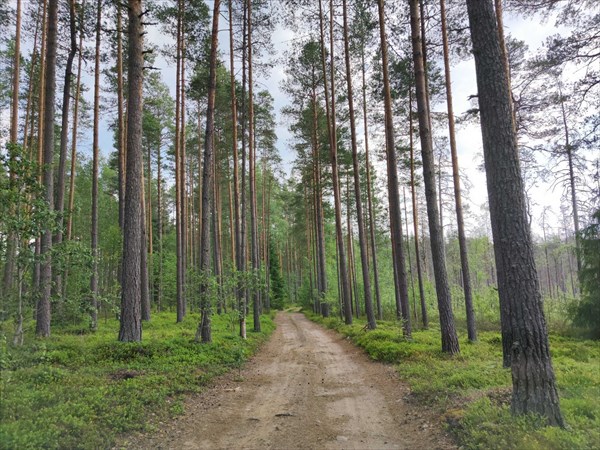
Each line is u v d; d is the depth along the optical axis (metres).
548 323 18.36
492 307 25.22
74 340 12.53
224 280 16.64
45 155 13.34
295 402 8.01
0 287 8.00
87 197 34.59
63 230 8.85
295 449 5.55
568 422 5.17
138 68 12.75
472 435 5.14
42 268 13.41
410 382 8.81
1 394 5.77
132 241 12.38
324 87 22.80
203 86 19.70
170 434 6.04
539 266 53.06
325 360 13.32
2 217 7.34
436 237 12.20
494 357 10.88
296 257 64.69
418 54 12.66
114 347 11.16
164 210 50.38
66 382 7.54
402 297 15.09
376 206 35.91
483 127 6.20
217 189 29.66
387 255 42.53
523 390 5.37
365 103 22.64
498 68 6.13
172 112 29.19
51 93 13.60
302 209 40.44
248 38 18.38
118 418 5.98
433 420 6.33
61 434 5.11
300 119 25.88
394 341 14.21
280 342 18.83
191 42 16.59
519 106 14.34
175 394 7.94
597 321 14.23
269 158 33.97
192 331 17.66
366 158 25.20
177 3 16.20
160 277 33.28
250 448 5.60
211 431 6.29
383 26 15.32
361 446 5.60
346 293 24.09
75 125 21.97
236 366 11.48
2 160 7.63
